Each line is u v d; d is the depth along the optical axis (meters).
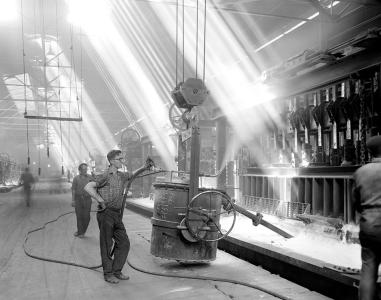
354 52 7.73
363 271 3.67
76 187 9.45
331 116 9.08
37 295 4.96
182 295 4.93
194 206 6.05
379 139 3.87
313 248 6.42
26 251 7.52
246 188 12.38
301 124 10.50
